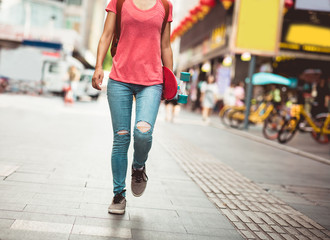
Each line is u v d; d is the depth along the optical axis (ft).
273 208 11.31
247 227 9.30
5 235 7.23
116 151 9.10
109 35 8.83
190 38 86.53
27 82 67.15
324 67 53.26
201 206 10.68
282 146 27.14
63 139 20.44
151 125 8.68
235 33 46.11
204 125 42.45
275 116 33.40
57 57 73.05
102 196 10.55
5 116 28.91
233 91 48.49
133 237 7.86
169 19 9.04
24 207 8.93
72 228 7.98
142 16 8.47
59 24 112.57
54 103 52.47
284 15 46.16
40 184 11.07
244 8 45.75
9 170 12.27
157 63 8.87
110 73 8.94
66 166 13.84
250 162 19.60
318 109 41.55
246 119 38.83
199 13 64.75
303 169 18.95
